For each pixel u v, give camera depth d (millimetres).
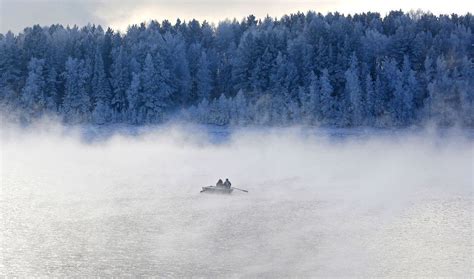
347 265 36344
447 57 148875
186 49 164250
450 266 36219
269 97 138500
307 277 34312
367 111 133750
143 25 186125
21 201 54500
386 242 41062
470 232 43625
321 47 145750
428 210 50938
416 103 138250
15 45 145750
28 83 136625
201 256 37844
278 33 161375
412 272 35219
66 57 147000
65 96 137125
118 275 34438
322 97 134375
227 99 147625
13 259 37094
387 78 139250
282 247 39812
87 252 38594
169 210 50969
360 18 186375
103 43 153375
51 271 35031
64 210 50781
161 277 34188
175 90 146750
